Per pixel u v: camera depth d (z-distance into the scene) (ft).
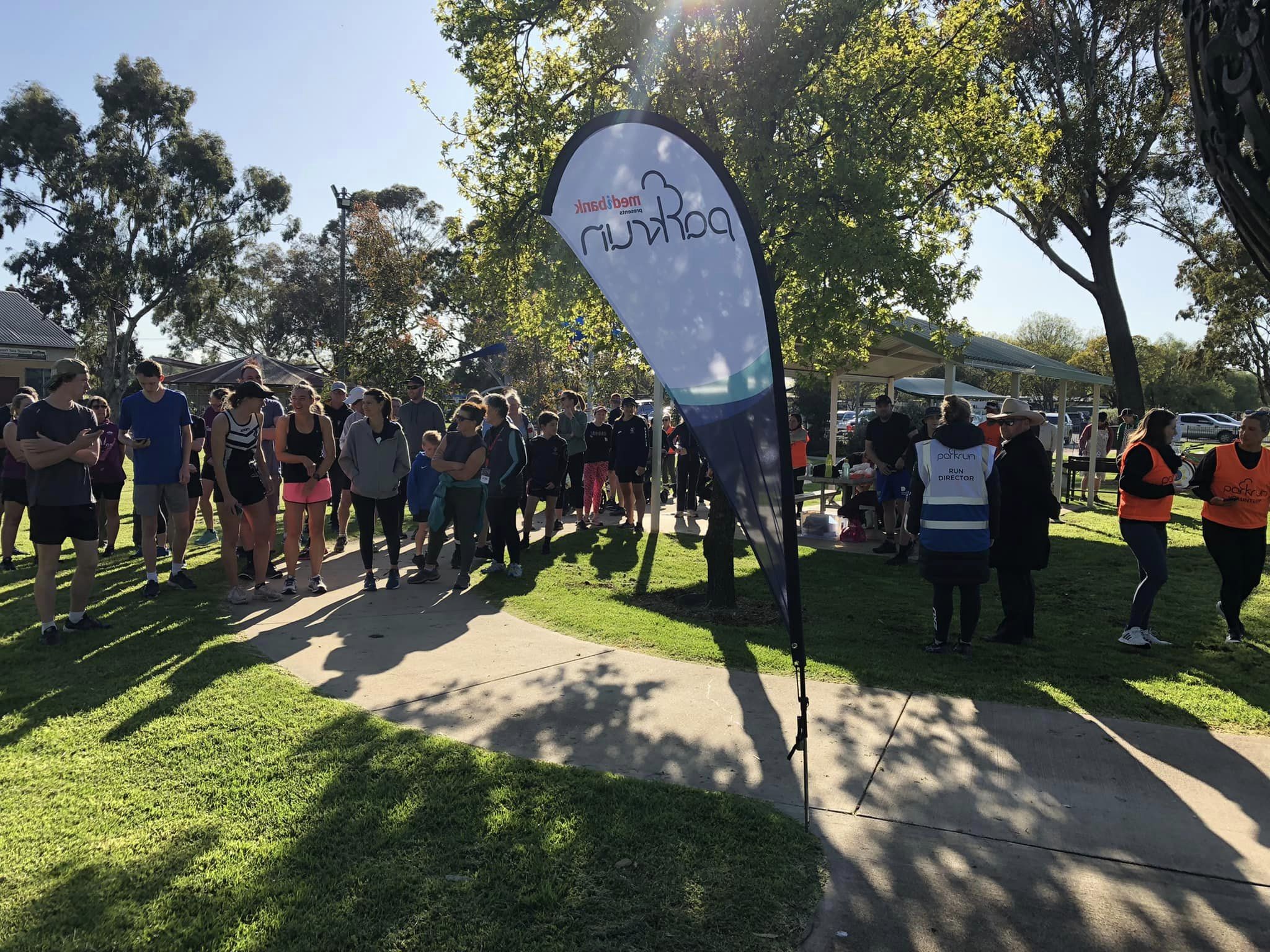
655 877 9.75
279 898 9.20
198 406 132.36
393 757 12.84
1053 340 260.42
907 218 27.45
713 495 23.85
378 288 58.65
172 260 138.82
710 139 24.77
